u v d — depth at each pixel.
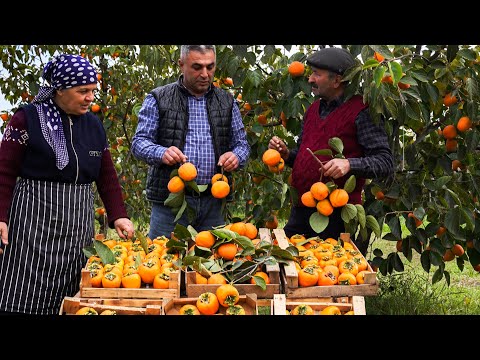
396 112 2.95
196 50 2.96
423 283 5.15
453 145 3.56
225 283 2.20
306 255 2.40
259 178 4.21
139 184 5.59
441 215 3.50
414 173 3.75
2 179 2.48
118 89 5.14
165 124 3.10
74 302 2.07
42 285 2.53
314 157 2.78
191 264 2.23
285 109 3.52
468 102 3.18
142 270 2.22
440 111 3.59
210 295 2.08
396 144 3.71
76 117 2.61
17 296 2.51
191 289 2.16
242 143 3.21
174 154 2.86
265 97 3.75
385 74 2.90
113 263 2.27
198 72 2.99
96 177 2.70
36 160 2.50
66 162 2.53
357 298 2.10
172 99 3.11
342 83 3.04
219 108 3.17
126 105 5.30
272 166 3.08
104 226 5.24
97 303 2.11
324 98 3.09
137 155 3.04
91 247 2.43
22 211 2.52
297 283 2.19
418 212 3.31
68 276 2.60
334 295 2.21
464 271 5.88
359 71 2.93
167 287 2.18
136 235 2.41
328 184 2.63
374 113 2.84
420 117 3.25
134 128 5.04
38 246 2.52
